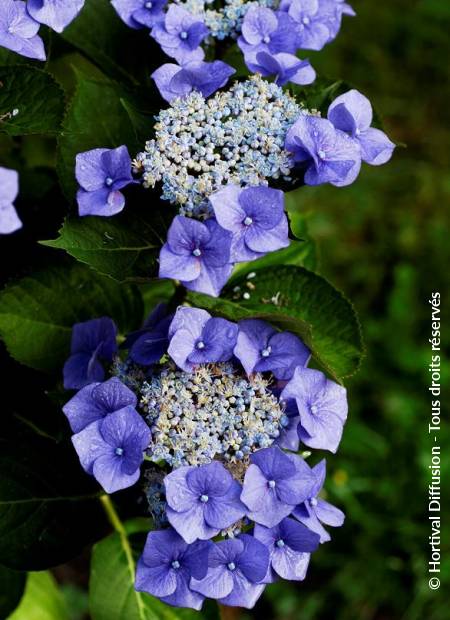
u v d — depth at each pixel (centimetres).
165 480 69
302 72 77
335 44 156
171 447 73
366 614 123
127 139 80
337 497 124
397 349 133
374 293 141
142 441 70
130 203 75
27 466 80
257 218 70
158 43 80
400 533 123
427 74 159
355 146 72
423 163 152
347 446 126
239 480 73
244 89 74
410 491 125
